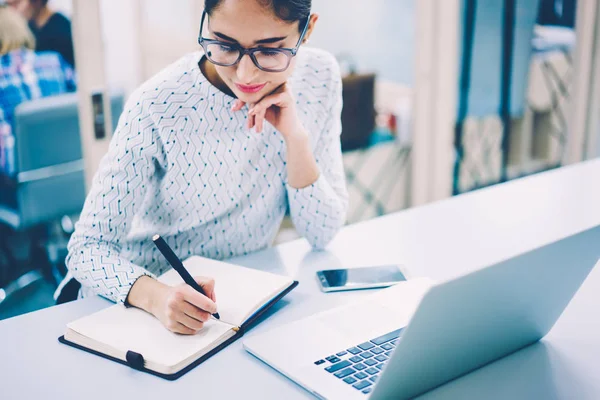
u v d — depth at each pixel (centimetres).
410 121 366
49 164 275
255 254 126
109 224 108
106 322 94
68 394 79
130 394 79
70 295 124
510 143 394
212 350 88
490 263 68
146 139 108
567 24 384
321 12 379
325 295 107
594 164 185
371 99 358
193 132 112
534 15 372
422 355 71
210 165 114
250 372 83
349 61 384
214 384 81
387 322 94
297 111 124
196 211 118
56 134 273
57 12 334
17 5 320
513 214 145
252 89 101
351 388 77
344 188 135
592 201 153
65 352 90
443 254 124
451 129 354
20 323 99
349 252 126
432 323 67
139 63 387
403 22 362
